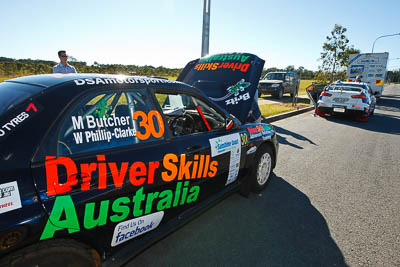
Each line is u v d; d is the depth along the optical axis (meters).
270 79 16.91
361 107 9.41
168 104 3.35
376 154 5.54
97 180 1.54
